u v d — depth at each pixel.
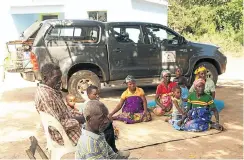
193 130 6.36
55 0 16.55
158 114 7.61
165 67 9.80
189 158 5.13
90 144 3.00
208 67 10.23
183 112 6.71
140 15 16.58
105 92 10.66
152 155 5.25
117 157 3.33
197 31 26.83
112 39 9.33
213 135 6.20
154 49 9.66
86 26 9.16
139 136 6.13
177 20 27.06
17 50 9.12
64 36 9.02
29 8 17.19
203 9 26.75
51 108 4.17
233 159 5.10
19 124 7.06
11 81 12.66
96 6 15.90
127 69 9.48
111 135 4.54
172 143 5.79
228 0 27.70
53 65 4.33
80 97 9.09
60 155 4.16
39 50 8.78
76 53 9.04
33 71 8.92
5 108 8.50
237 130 6.49
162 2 18.55
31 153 3.89
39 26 9.28
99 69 9.39
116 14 15.66
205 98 6.42
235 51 22.64
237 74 14.77
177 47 9.90
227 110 8.07
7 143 5.88
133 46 9.49
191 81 10.16
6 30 17.73
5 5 17.47
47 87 4.26
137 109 7.10
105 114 3.04
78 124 4.35
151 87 11.42
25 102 9.16
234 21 26.36
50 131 4.23
